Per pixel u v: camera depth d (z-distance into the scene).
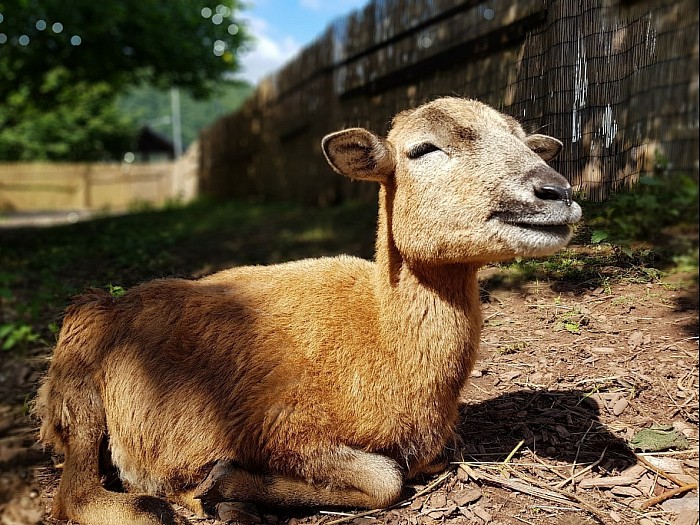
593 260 1.03
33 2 2.52
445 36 1.55
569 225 0.62
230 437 0.65
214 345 0.67
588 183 0.87
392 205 0.67
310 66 3.07
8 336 1.07
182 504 0.68
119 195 6.94
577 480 0.69
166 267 1.45
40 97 3.40
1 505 0.67
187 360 0.67
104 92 4.08
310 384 0.65
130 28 2.97
